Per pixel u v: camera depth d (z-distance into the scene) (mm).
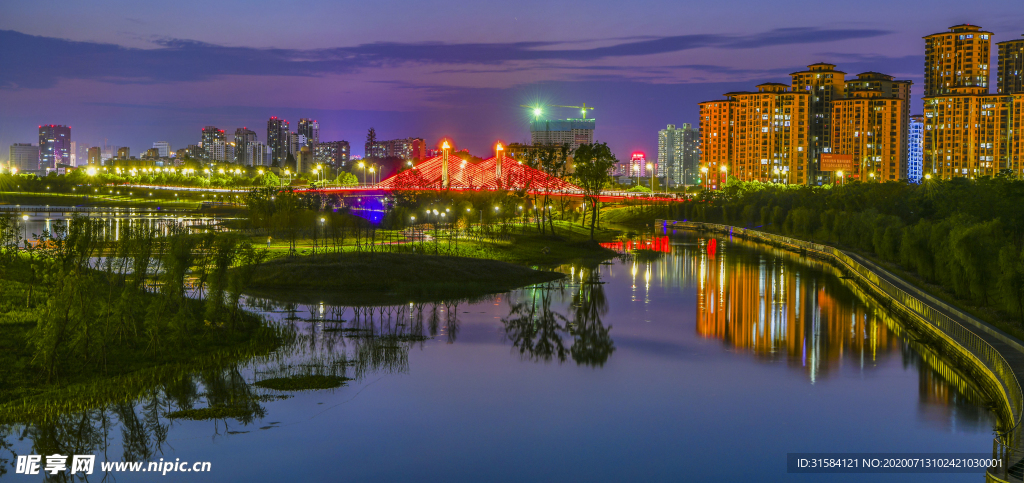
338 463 35531
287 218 147125
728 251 137250
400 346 56656
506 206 164875
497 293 83625
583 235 163500
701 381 49625
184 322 51781
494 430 40156
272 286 81562
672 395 46594
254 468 34750
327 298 76562
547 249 121000
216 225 154250
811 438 39781
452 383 47969
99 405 40562
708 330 65125
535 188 165125
